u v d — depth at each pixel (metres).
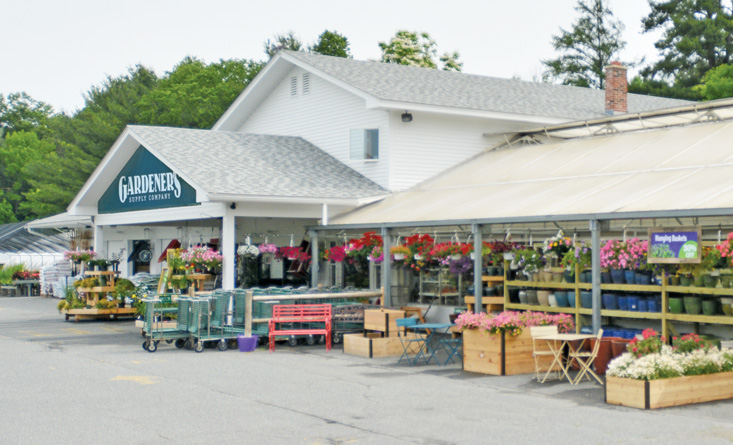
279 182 22.95
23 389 13.22
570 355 14.18
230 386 13.58
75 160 54.94
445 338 20.47
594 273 15.42
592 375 14.48
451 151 26.09
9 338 21.14
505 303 18.36
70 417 11.02
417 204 22.00
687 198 14.88
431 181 25.03
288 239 26.95
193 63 55.44
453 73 31.33
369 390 13.26
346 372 15.22
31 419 10.88
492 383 14.00
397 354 17.64
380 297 22.56
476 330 15.24
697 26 58.50
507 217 17.11
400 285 23.64
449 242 19.61
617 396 12.05
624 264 15.19
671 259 14.33
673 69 59.47
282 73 29.23
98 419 10.90
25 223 50.84
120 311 26.08
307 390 13.23
